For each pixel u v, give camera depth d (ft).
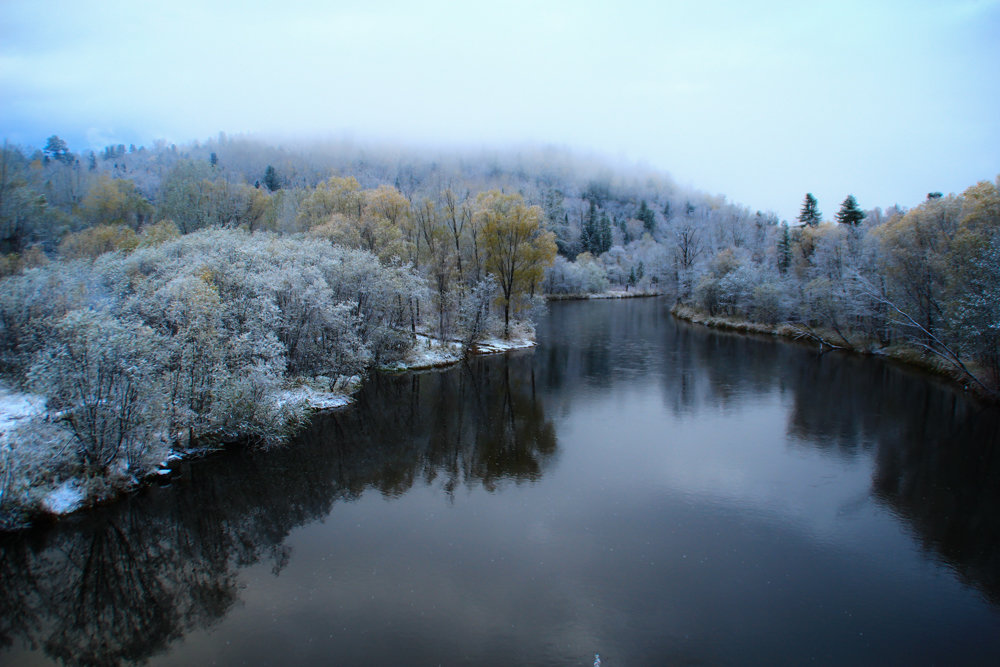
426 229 162.09
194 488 60.23
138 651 35.40
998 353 87.86
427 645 35.29
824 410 90.22
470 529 51.37
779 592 41.34
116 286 85.35
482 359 135.44
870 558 46.21
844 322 155.02
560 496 58.59
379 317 115.65
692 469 65.72
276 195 214.48
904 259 121.60
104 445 56.24
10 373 72.79
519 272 155.22
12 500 48.26
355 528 51.75
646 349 150.71
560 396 100.73
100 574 44.83
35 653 35.63
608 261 378.12
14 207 147.33
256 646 35.37
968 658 34.47
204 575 44.19
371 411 89.92
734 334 180.65
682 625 37.42
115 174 395.14
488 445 74.69
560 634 36.42
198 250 97.45
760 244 310.86
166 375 62.85
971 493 58.54
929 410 89.40
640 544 48.39
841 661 34.17
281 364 74.54
